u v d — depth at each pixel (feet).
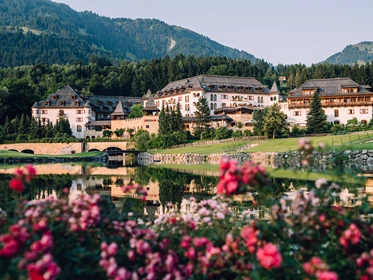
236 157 268.82
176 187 117.39
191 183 128.77
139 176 159.02
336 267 30.25
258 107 433.07
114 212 41.01
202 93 435.94
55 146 387.34
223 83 458.09
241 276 34.35
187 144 357.61
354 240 29.27
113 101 540.93
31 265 23.39
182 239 35.27
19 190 32.22
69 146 388.16
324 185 34.01
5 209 40.40
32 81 630.33
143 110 424.05
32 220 31.14
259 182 30.89
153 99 491.31
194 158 303.07
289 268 30.37
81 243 33.58
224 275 34.50
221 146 321.32
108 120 490.49
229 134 372.58
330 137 287.89
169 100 474.08
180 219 39.91
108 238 34.53
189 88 443.32
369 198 72.08
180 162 288.71
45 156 307.37
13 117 494.18
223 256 31.42
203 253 33.58
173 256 32.60
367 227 32.63
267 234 32.12
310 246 32.27
